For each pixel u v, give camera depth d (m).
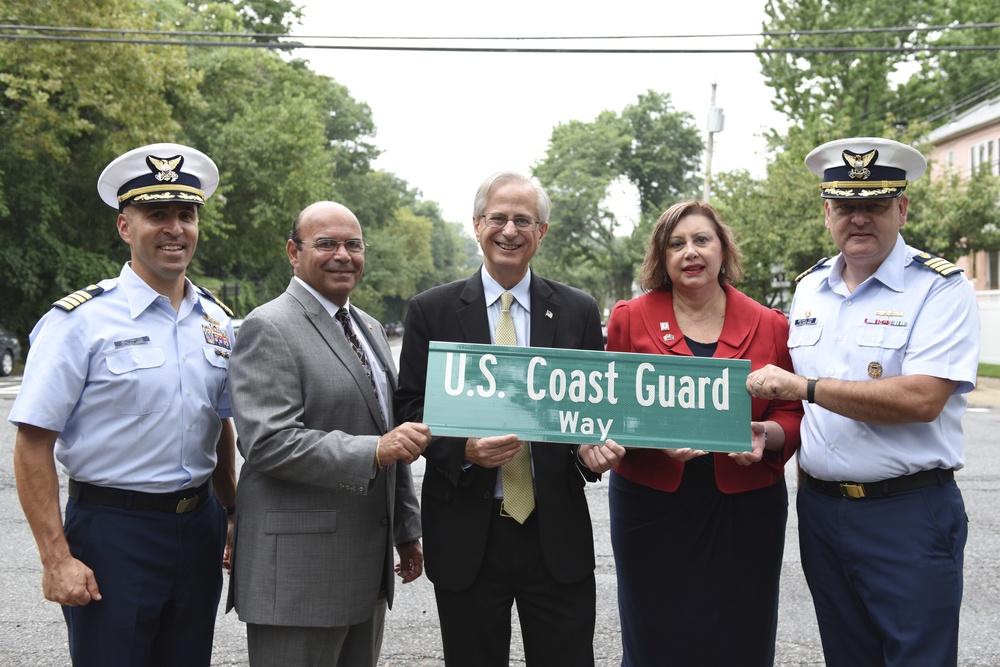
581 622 3.20
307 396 3.00
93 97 18.95
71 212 22.97
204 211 23.31
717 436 3.04
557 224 54.53
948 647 2.96
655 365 3.06
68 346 2.83
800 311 3.35
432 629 4.60
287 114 27.92
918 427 3.04
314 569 2.98
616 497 3.50
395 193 54.22
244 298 32.03
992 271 26.70
